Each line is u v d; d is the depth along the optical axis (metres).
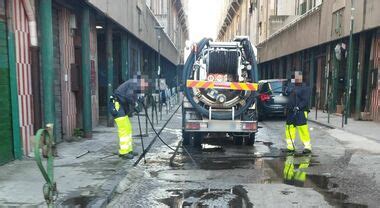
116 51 20.34
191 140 11.05
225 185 6.93
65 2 10.81
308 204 5.88
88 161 8.33
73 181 6.72
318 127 15.14
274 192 6.49
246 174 7.71
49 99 9.06
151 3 27.95
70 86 11.80
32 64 8.95
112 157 8.80
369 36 17.05
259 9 42.44
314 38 22.41
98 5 12.15
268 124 16.89
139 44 23.47
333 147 10.67
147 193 6.50
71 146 10.16
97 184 6.54
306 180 7.24
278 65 34.59
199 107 10.41
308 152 9.83
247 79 10.71
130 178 7.33
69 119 11.64
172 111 23.41
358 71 16.92
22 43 8.50
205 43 10.56
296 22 26.14
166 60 38.66
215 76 10.77
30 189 6.16
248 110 10.68
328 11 20.14
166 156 9.45
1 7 7.58
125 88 8.98
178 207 5.80
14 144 8.05
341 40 19.28
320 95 23.08
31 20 8.79
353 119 17.42
